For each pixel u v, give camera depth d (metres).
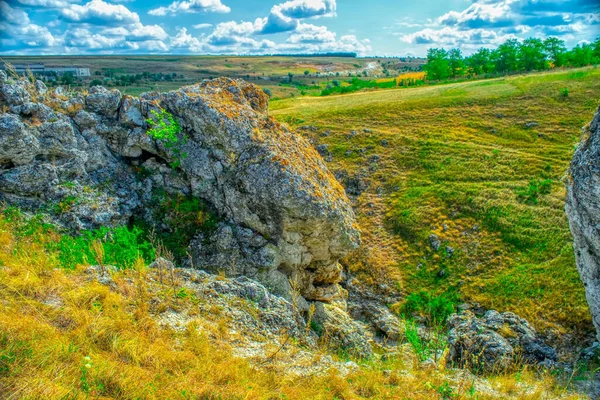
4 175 14.96
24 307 8.68
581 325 21.59
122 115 18.09
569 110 47.41
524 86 55.72
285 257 17.75
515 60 78.38
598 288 15.94
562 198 31.72
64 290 9.79
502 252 28.48
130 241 14.79
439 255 29.77
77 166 16.59
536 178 35.56
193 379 7.74
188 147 18.33
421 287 27.64
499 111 50.03
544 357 16.00
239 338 10.44
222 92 20.00
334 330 17.53
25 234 13.48
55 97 17.73
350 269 29.94
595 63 71.31
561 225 29.00
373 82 102.00
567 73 59.38
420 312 25.44
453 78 88.31
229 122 17.91
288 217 17.02
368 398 8.73
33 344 7.24
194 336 9.48
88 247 13.35
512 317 18.05
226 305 11.77
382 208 36.28
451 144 43.09
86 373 6.84
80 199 15.99
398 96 61.12
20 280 9.56
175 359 8.27
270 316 12.11
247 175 17.30
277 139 18.77
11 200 15.03
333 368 9.89
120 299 9.95
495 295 25.23
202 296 11.72
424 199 35.44
